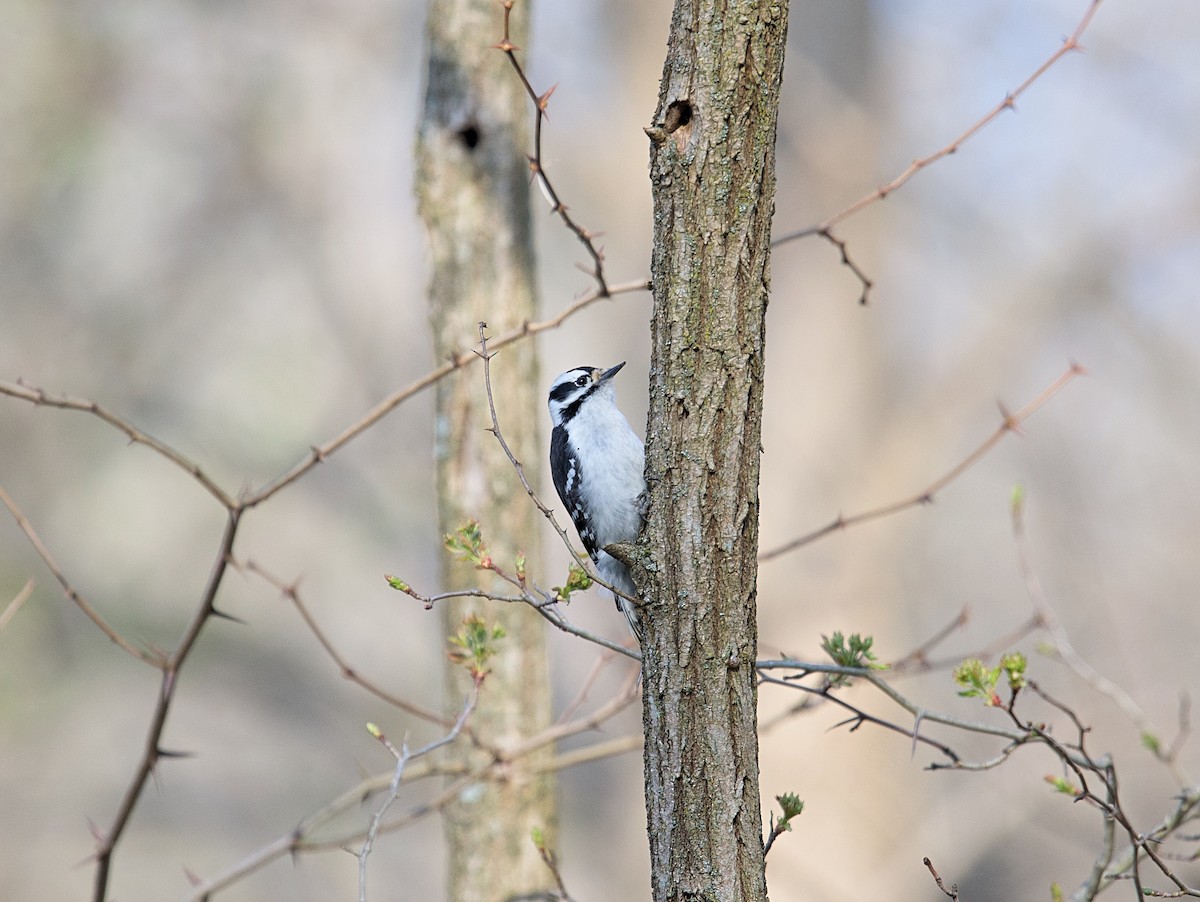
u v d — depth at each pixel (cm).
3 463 1938
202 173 2117
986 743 1521
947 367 1689
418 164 774
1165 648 1883
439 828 2156
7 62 1911
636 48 1673
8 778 1956
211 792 2145
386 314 2222
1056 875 1683
